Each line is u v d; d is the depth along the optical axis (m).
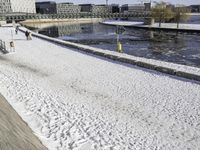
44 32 91.44
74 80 23.45
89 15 135.75
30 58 33.00
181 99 18.33
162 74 24.42
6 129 9.96
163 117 15.63
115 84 22.12
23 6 192.38
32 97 18.20
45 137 12.72
